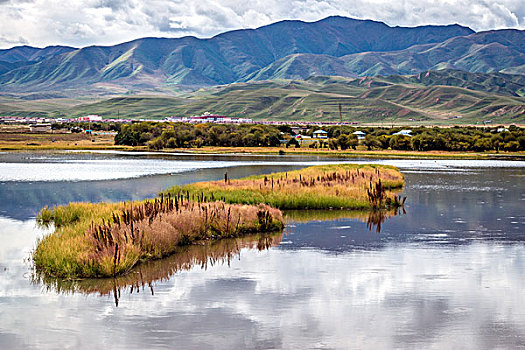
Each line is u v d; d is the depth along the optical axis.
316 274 20.12
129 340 13.63
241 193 40.88
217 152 153.25
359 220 34.22
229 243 26.14
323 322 14.95
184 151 156.75
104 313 15.64
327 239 27.41
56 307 16.19
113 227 23.02
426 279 19.48
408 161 117.25
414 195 50.47
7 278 19.38
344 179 51.66
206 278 19.45
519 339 13.84
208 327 14.52
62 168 87.25
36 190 53.88
